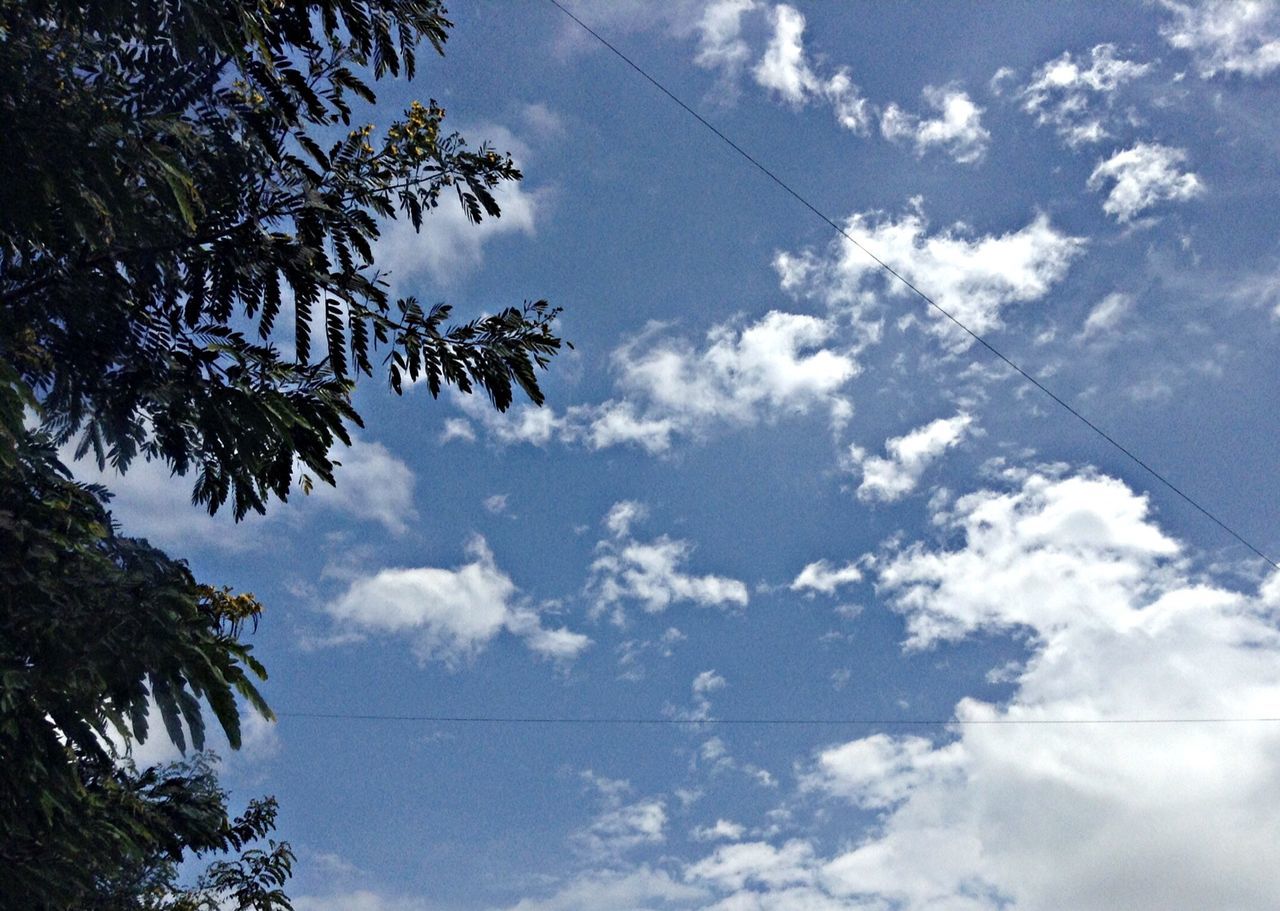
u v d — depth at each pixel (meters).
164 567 6.05
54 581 5.56
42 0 5.16
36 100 5.04
